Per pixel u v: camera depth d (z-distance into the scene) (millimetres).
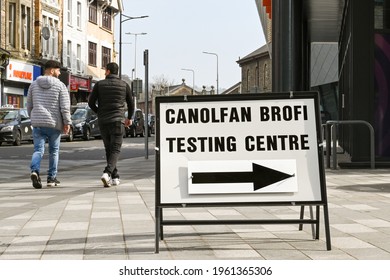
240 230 9938
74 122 58938
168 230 9953
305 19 31375
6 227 10273
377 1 21531
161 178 8305
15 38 67750
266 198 8242
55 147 17016
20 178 20234
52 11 78250
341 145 32062
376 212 11734
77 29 88375
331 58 58594
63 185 17328
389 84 21625
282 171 8297
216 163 8312
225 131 8414
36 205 13000
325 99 70438
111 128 16688
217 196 8250
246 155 8352
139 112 77562
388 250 8328
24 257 8062
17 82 68000
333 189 15539
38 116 16578
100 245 8766
